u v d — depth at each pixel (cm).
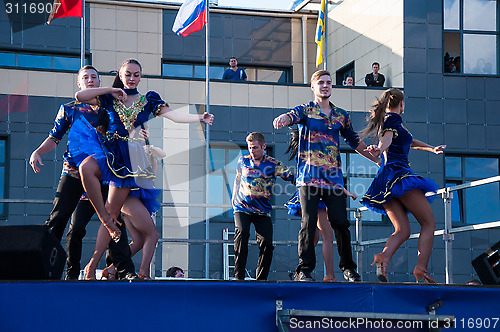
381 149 621
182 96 1568
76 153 564
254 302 521
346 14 1833
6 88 1523
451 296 548
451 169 1653
